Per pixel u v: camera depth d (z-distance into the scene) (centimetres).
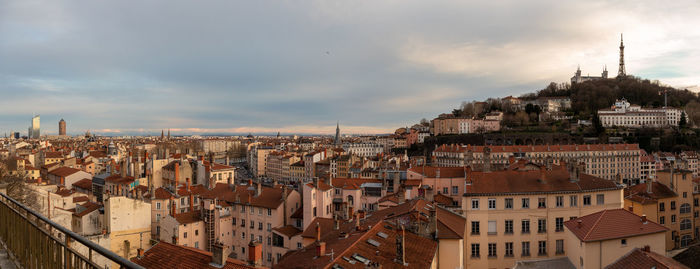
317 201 9206
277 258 8750
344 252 4294
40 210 8206
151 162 13650
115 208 8731
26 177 12400
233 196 9931
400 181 10119
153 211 9456
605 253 5219
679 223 8425
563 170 7562
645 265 4541
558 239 6838
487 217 6812
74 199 10756
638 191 8775
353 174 19838
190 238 8494
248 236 9381
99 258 6275
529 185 6994
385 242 4831
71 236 1293
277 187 10069
